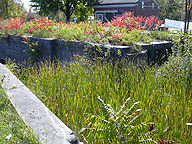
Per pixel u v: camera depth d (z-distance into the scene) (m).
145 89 4.80
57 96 5.00
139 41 8.65
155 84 5.39
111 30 9.01
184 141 3.69
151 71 6.07
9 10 35.69
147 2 33.06
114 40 8.12
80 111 4.34
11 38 13.31
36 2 31.78
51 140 2.76
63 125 3.13
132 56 7.04
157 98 4.82
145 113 4.13
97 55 7.64
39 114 3.38
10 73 5.45
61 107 4.60
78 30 10.81
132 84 5.33
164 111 4.16
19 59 12.68
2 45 14.72
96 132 3.67
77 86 5.34
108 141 3.64
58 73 6.29
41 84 5.75
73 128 3.82
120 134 3.50
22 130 2.83
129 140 3.54
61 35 10.55
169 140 3.64
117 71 6.19
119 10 32.25
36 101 3.84
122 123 3.56
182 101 4.63
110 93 4.80
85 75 5.86
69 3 32.22
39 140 2.74
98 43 8.20
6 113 3.37
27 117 3.28
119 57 6.97
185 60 6.55
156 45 8.38
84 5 31.94
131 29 10.22
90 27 11.02
